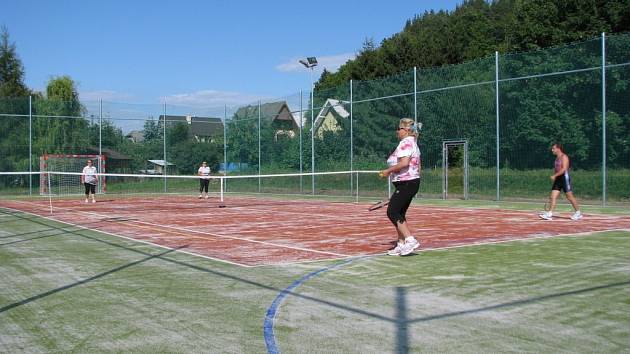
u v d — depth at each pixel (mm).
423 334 4805
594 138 19484
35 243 10758
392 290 6430
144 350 4480
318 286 6691
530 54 21391
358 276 7270
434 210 18109
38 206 22109
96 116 34750
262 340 4691
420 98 25297
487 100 22828
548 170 20953
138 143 35844
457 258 8531
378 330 4934
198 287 6699
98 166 34406
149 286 6770
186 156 36906
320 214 17375
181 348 4520
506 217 15328
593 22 31109
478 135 23188
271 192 33219
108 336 4848
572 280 6840
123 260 8680
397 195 8516
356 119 28016
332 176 29406
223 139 36688
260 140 34125
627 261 8125
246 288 6625
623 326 4973
